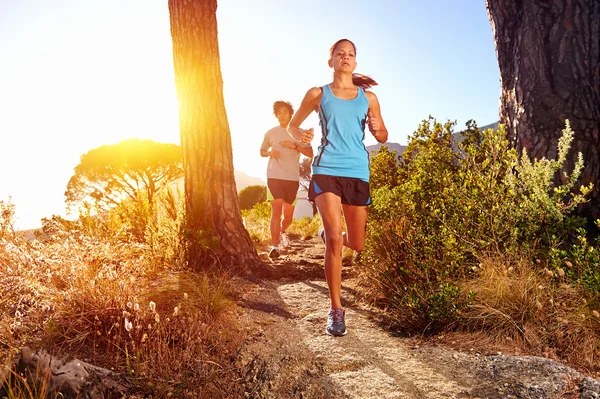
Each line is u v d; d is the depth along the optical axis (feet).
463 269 11.74
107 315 9.16
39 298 9.66
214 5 16.43
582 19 13.50
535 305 9.72
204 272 13.23
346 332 10.05
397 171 19.30
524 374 7.63
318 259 19.15
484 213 12.51
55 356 7.86
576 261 10.53
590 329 9.00
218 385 8.00
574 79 13.42
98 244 12.41
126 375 7.92
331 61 10.92
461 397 7.13
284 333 10.02
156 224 16.42
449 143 16.90
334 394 7.36
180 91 16.19
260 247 25.02
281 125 20.42
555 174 13.35
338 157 10.18
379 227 13.55
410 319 10.55
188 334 9.23
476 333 9.62
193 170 15.87
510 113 15.26
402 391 7.34
